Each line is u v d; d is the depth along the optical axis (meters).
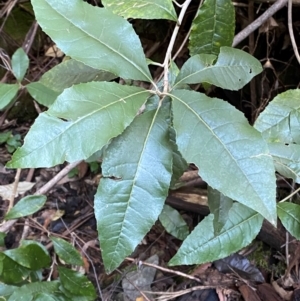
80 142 0.26
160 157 0.30
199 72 0.33
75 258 0.51
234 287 0.57
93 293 0.48
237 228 0.38
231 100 0.69
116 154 0.29
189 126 0.27
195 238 0.38
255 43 0.64
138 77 0.30
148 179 0.30
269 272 0.59
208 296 0.57
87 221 0.67
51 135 0.26
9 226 0.53
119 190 0.30
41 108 0.79
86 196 0.70
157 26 0.69
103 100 0.27
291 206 0.37
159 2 0.33
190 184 0.61
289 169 0.35
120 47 0.30
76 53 0.29
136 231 0.30
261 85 0.63
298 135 0.35
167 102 0.32
